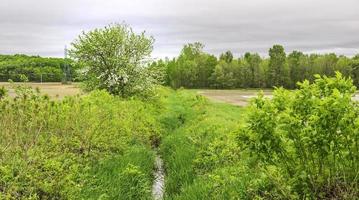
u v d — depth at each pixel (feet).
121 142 44.11
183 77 373.40
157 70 91.40
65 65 339.36
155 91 92.53
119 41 86.28
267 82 392.27
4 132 28.55
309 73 385.70
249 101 22.48
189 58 403.75
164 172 44.06
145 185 35.01
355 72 370.12
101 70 87.40
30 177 25.05
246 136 22.21
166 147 53.72
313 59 403.34
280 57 388.78
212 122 59.98
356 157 20.72
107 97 57.26
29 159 26.05
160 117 80.12
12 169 24.84
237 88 393.50
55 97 37.42
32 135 29.30
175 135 59.52
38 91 34.63
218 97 229.66
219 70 384.68
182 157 43.88
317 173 21.74
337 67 376.07
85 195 28.71
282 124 20.99
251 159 25.00
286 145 21.76
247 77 392.27
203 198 29.99
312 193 21.50
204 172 37.19
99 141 39.24
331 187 21.53
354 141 20.51
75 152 36.52
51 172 26.73
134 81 87.45
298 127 21.01
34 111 31.35
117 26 87.51
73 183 26.94
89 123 38.04
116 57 86.58
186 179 37.47
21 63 362.33
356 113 20.35
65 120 36.52
